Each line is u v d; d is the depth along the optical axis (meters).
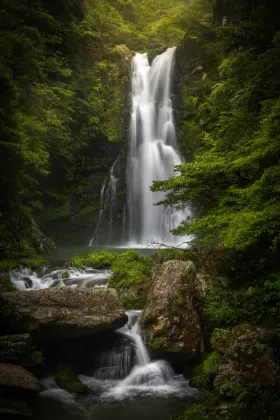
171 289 9.60
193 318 9.36
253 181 10.61
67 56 24.81
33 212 22.67
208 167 10.20
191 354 8.94
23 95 18.73
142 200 24.06
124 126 25.16
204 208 13.25
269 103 11.04
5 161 14.52
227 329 9.22
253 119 12.54
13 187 15.53
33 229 17.91
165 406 7.83
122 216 24.06
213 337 8.77
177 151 24.33
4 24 20.31
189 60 26.25
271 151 9.24
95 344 9.69
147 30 33.81
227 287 10.24
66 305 9.34
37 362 8.64
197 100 24.69
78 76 24.95
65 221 23.59
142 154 25.16
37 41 21.44
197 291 9.98
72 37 24.86
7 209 15.69
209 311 9.55
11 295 9.36
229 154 10.88
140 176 24.58
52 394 8.34
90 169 24.53
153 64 27.94
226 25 23.12
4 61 16.31
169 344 8.88
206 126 22.25
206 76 25.12
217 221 9.84
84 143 24.06
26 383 7.73
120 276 11.85
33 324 8.95
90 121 24.22
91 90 25.23
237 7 23.09
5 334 9.07
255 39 20.50
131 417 7.42
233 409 6.72
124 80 26.64
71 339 9.57
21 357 8.43
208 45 25.33
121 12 34.25
